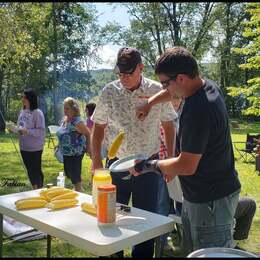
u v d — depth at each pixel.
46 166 7.88
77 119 4.43
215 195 1.88
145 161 1.99
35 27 15.69
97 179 2.14
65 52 24.12
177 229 3.22
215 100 1.79
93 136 2.71
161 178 2.80
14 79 20.31
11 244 3.38
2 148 10.79
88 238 1.80
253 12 7.77
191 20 21.86
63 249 3.36
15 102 21.00
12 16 11.03
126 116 2.58
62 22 23.48
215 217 1.89
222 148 1.84
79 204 2.32
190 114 1.76
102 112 2.64
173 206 3.26
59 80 23.98
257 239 3.78
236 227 2.91
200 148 1.76
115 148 2.38
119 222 1.97
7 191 5.50
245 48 7.89
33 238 3.49
